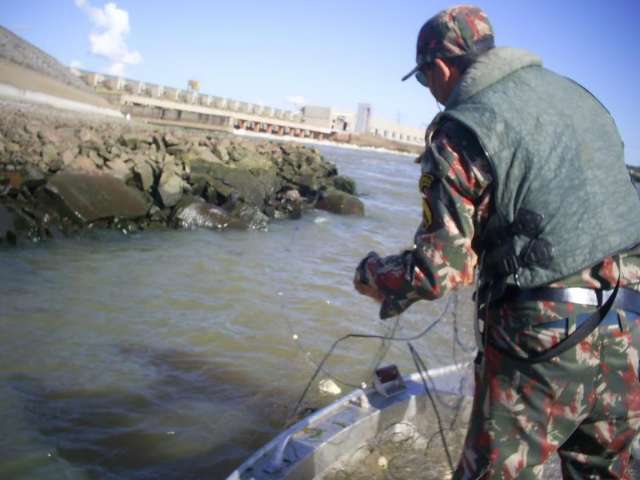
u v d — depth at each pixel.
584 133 1.76
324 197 14.63
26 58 23.44
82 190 8.49
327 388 4.38
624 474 1.93
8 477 3.10
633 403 1.81
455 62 1.98
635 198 1.80
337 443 2.74
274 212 12.66
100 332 5.09
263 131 60.56
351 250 9.84
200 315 5.75
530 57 1.88
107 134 12.96
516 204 1.72
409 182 27.47
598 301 1.73
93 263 7.16
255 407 4.09
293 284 7.13
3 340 4.67
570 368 1.72
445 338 5.35
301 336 5.40
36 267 6.70
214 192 11.52
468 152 1.73
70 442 3.48
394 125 100.75
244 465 2.45
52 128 11.73
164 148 12.93
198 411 3.96
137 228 9.19
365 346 5.22
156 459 3.43
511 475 1.80
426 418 3.17
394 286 1.90
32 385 4.07
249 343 5.17
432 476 2.78
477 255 1.89
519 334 1.76
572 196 1.69
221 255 8.34
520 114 1.73
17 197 8.09
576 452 1.97
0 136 9.68
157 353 4.80
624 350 1.76
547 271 1.69
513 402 1.79
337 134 77.56
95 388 4.14
